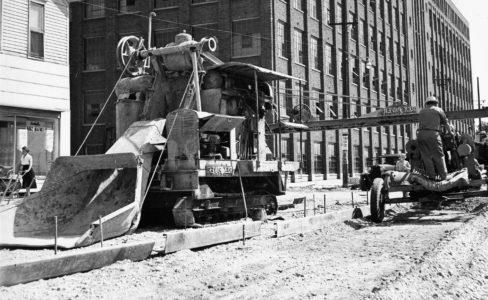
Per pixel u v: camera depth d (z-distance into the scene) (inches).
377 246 321.1
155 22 1348.4
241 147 483.8
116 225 344.5
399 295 195.9
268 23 1229.1
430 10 2810.0
